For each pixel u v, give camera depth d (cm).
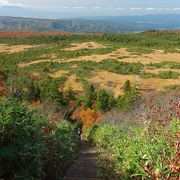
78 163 1291
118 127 1559
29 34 19638
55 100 5456
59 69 10150
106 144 1449
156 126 591
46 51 14250
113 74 9288
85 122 4438
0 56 13388
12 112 581
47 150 851
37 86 5641
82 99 6100
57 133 1030
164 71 8956
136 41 16175
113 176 710
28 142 561
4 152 522
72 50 14038
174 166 391
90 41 16712
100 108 5291
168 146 488
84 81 8569
